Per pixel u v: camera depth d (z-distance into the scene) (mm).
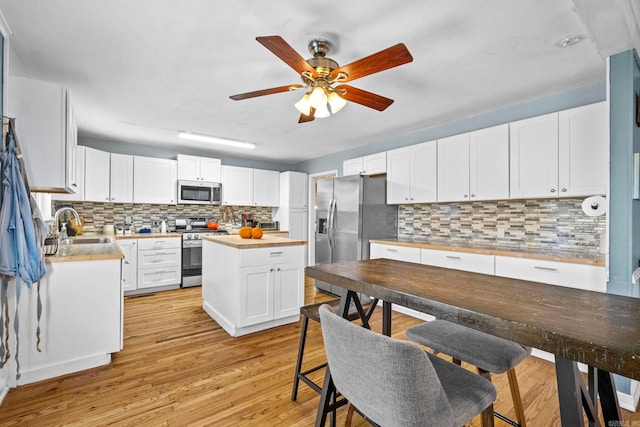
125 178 4543
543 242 2975
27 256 1890
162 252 4570
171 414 1776
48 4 1688
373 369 823
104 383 2078
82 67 2379
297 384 1918
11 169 1842
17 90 2098
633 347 622
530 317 813
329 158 5664
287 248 3180
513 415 1784
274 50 1575
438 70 2420
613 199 1940
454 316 908
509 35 1961
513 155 2912
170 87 2736
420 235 4121
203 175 5246
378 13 1750
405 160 3920
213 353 2543
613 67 1947
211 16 1789
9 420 1705
